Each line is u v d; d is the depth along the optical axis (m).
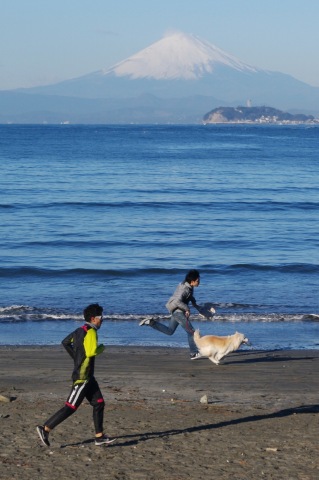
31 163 79.00
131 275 24.48
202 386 11.98
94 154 99.44
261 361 14.20
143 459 8.14
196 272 14.03
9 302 20.27
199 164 82.12
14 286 22.53
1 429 9.15
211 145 138.00
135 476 7.60
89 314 8.27
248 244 31.36
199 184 59.50
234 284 23.30
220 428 9.41
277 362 14.10
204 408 10.45
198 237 33.06
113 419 9.77
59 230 34.28
